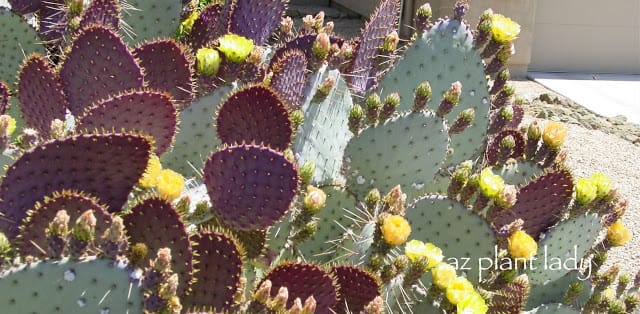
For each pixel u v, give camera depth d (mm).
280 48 2547
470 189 2127
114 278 1581
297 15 7898
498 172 2359
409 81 2496
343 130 2281
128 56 2072
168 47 2191
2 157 1970
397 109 2502
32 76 2113
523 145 2521
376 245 1942
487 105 2537
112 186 1764
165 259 1597
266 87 1985
